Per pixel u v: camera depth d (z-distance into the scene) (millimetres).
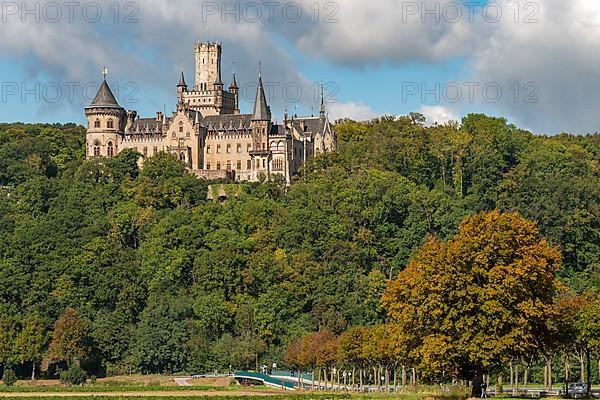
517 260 197250
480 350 193000
